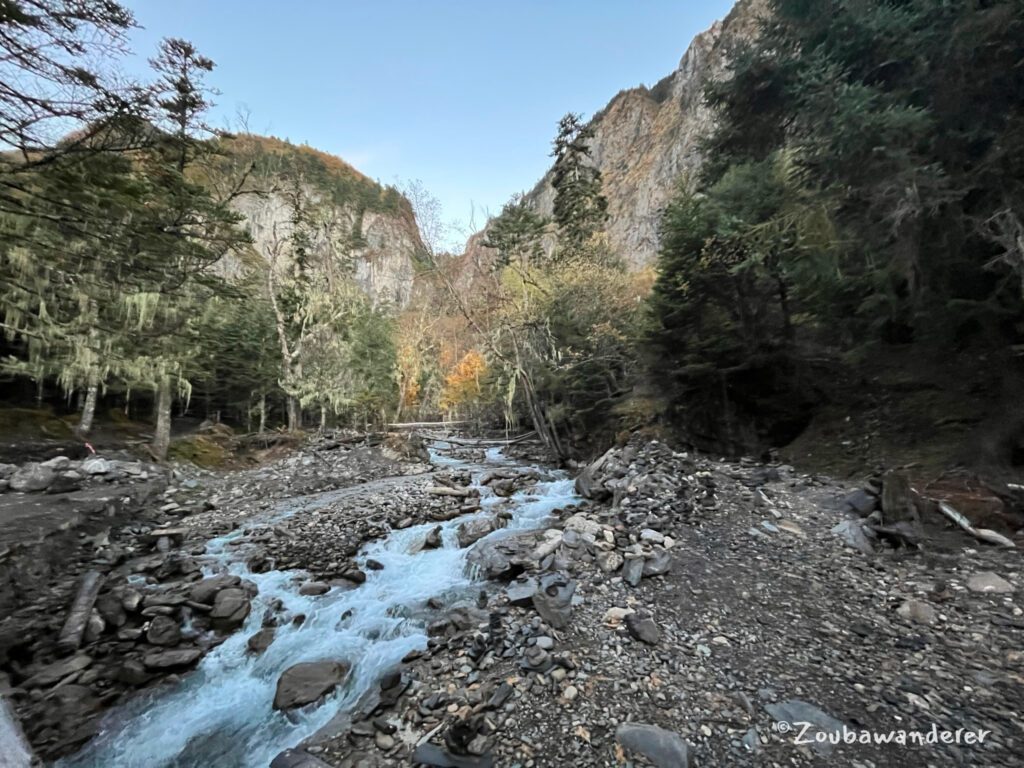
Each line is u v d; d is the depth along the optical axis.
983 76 5.72
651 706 3.03
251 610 5.23
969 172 5.73
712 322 11.38
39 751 3.18
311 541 7.26
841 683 3.15
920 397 7.94
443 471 13.17
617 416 14.97
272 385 24.31
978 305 6.13
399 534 7.46
